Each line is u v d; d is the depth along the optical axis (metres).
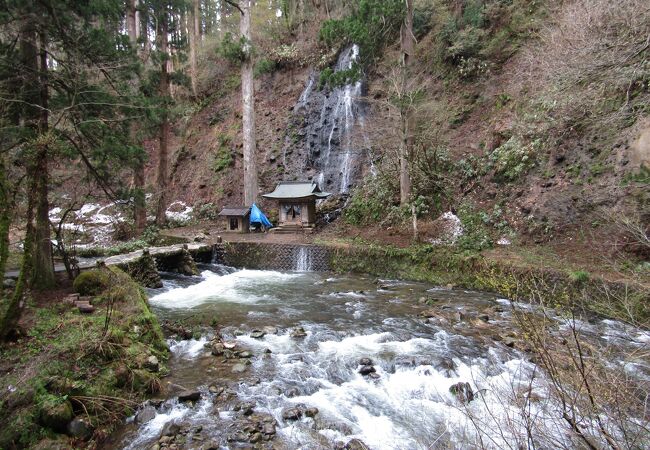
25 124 7.00
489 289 9.87
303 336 7.03
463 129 15.15
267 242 14.27
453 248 11.44
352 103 19.48
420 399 5.04
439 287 10.65
